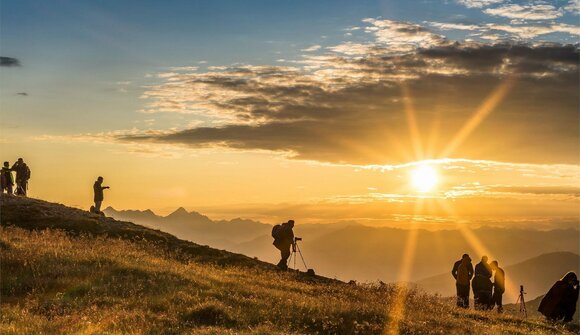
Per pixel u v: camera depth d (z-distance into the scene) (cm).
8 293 1872
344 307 1972
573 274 3072
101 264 2342
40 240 2883
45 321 1502
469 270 3259
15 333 1365
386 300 2623
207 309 1700
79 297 1834
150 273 2247
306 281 3306
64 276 2080
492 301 3356
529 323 2770
